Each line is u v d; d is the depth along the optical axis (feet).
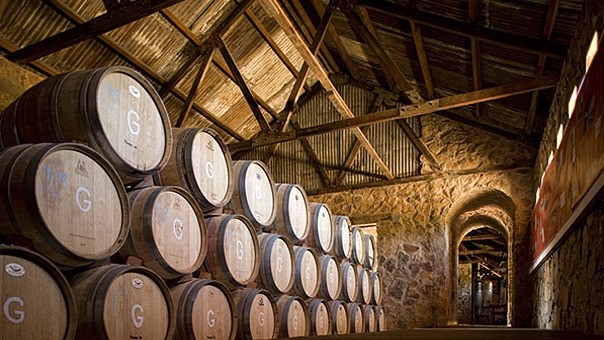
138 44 25.72
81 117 9.62
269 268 16.08
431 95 28.78
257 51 30.71
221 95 31.76
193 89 26.86
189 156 12.75
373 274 27.20
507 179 29.01
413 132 32.24
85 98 9.67
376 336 14.61
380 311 27.63
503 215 36.11
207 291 12.42
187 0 24.99
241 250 14.38
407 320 30.40
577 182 13.32
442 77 26.13
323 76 21.49
